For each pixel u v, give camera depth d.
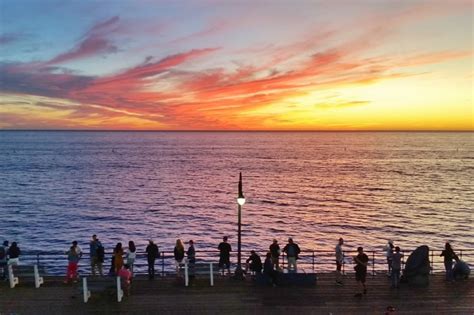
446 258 19.81
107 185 95.56
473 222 61.41
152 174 117.56
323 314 16.20
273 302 17.23
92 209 68.25
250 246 48.53
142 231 55.09
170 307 16.64
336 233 55.09
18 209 67.38
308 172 127.56
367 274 20.89
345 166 148.00
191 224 59.34
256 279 19.17
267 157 188.75
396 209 71.19
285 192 89.31
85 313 16.00
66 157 177.00
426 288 18.86
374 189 94.50
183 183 100.50
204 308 16.59
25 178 105.62
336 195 85.88
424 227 58.31
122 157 180.75
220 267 19.98
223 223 60.25
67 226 56.91
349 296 17.92
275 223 60.53
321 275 20.61
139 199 78.06
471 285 19.30
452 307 16.91
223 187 94.69
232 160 169.62
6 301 17.00
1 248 19.72
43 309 16.31
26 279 19.36
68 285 18.77
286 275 19.03
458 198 82.38
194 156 191.25
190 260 20.19
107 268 29.73
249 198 81.12
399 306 16.97
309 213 67.69
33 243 48.62
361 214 67.06
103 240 50.47
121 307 16.59
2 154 189.62
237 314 16.09
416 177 116.69
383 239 52.09
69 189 88.94
